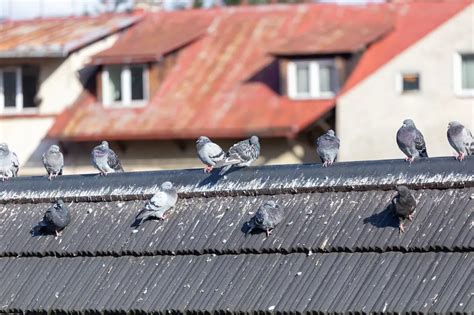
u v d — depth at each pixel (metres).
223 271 17.66
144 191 19.50
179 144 41.72
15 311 18.45
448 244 16.61
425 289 16.20
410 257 16.75
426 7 42.84
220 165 19.23
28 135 44.19
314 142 40.16
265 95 41.38
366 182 17.98
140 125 41.72
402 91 39.09
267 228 17.78
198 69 43.28
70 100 43.97
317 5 44.69
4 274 19.12
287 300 16.83
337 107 39.22
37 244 19.36
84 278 18.47
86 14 48.62
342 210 17.80
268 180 18.72
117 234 18.92
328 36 41.62
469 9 38.81
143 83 43.03
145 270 18.22
